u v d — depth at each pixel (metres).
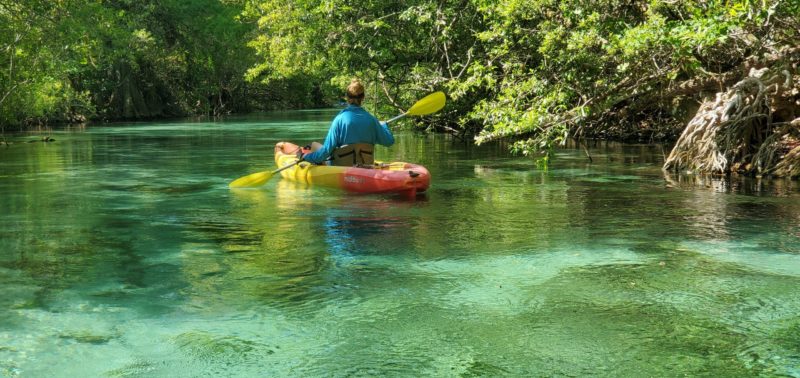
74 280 4.72
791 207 7.28
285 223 6.62
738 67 10.77
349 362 3.36
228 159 13.24
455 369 3.28
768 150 9.80
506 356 3.43
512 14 12.29
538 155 13.33
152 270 4.96
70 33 19.89
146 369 3.28
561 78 12.27
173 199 8.14
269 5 21.30
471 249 5.54
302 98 55.16
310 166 9.14
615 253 5.38
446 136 19.03
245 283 4.62
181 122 31.72
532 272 4.86
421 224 6.54
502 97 12.34
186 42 37.94
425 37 16.66
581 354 3.44
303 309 4.11
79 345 3.57
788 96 10.09
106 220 6.86
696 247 5.55
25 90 21.97
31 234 6.21
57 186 9.42
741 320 3.88
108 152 15.08
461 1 15.18
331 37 17.28
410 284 4.59
